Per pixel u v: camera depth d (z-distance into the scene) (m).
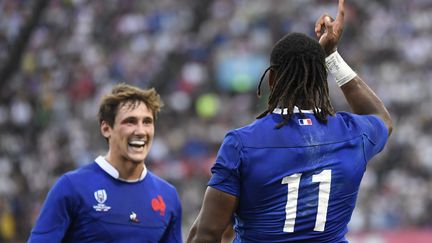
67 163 64.38
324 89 15.47
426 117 70.06
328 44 16.22
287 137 15.09
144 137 19.16
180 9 85.69
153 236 19.16
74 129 68.06
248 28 81.56
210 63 78.00
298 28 80.94
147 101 19.27
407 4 87.44
